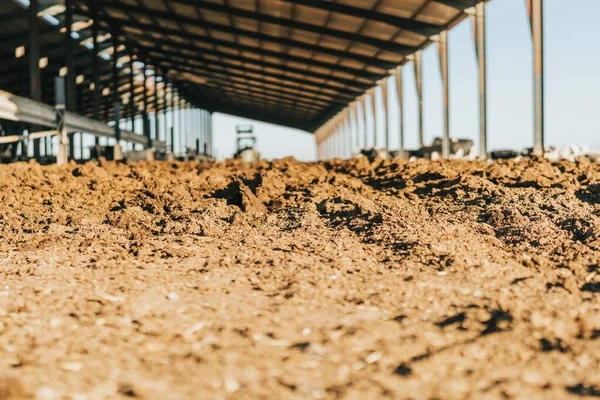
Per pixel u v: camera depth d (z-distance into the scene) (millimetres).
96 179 11891
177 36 31562
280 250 6125
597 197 8484
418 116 26391
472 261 5195
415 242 5965
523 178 9977
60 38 29938
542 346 3098
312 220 8117
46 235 7219
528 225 6902
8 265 5590
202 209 8891
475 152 23641
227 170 15836
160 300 4180
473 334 3352
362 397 2461
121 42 36156
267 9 22984
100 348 3131
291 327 3520
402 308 3939
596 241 5898
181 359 2959
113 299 4188
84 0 28469
